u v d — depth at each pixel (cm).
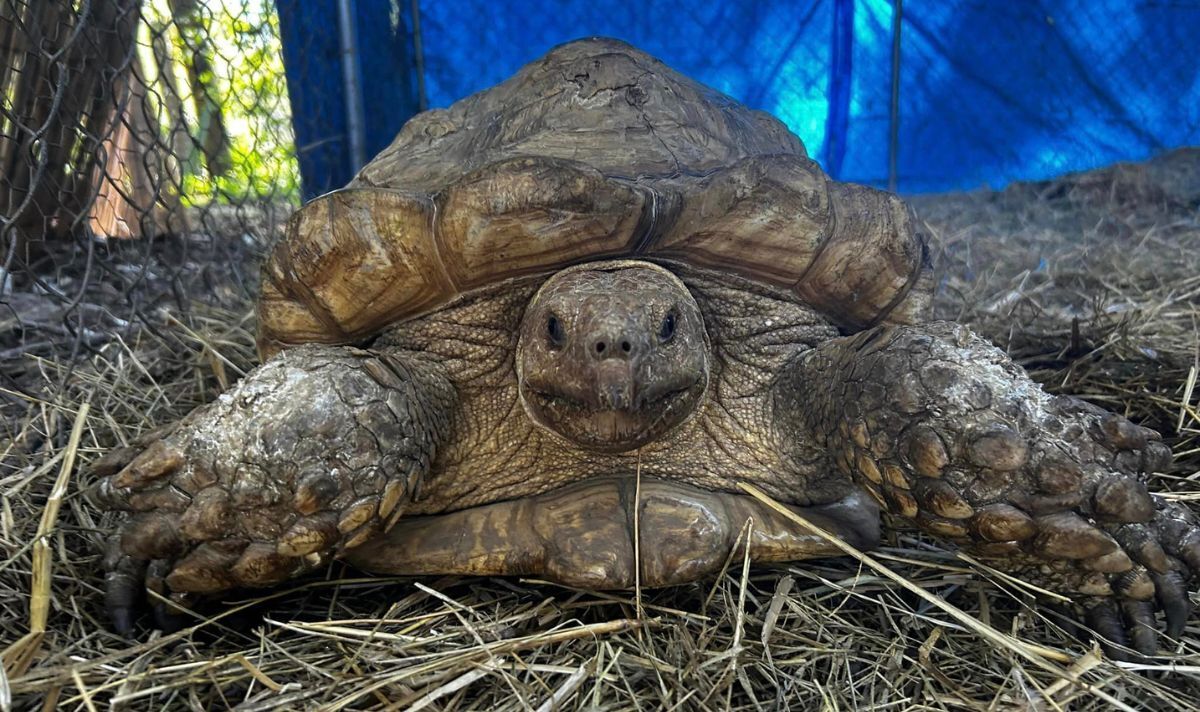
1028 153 117
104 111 63
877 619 33
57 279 60
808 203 35
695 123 40
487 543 33
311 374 29
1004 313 66
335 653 30
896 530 38
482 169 33
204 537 28
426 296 37
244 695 28
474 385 37
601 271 36
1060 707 27
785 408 36
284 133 84
